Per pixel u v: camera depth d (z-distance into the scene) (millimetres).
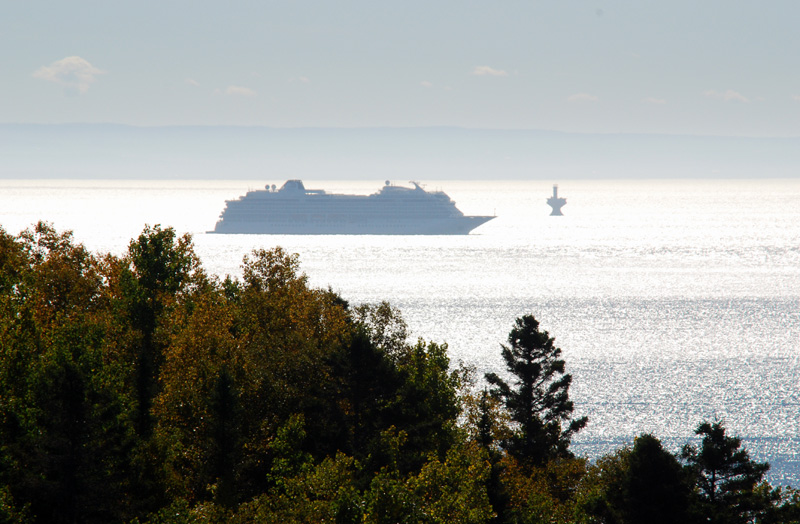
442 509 104188
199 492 130750
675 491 130875
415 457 139375
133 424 130125
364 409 149000
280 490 120000
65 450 110062
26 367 125562
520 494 160750
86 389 113438
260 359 155500
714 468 140125
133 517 111875
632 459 134375
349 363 147250
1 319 128375
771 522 140000
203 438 130375
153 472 119688
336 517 96188
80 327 142125
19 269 150250
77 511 108562
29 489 107312
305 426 140500
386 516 93000
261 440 138750
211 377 137500
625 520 132500
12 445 110250
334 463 111062
